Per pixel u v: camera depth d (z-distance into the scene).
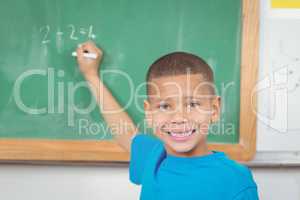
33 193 1.51
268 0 1.42
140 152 1.13
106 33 1.43
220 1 1.41
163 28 1.42
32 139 1.46
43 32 1.44
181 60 0.97
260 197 1.49
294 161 1.46
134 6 1.42
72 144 1.45
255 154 1.45
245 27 1.40
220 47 1.42
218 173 0.89
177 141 0.93
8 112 1.46
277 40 1.42
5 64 1.45
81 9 1.43
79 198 1.51
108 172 1.50
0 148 1.45
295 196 1.49
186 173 0.90
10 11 1.43
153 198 0.92
